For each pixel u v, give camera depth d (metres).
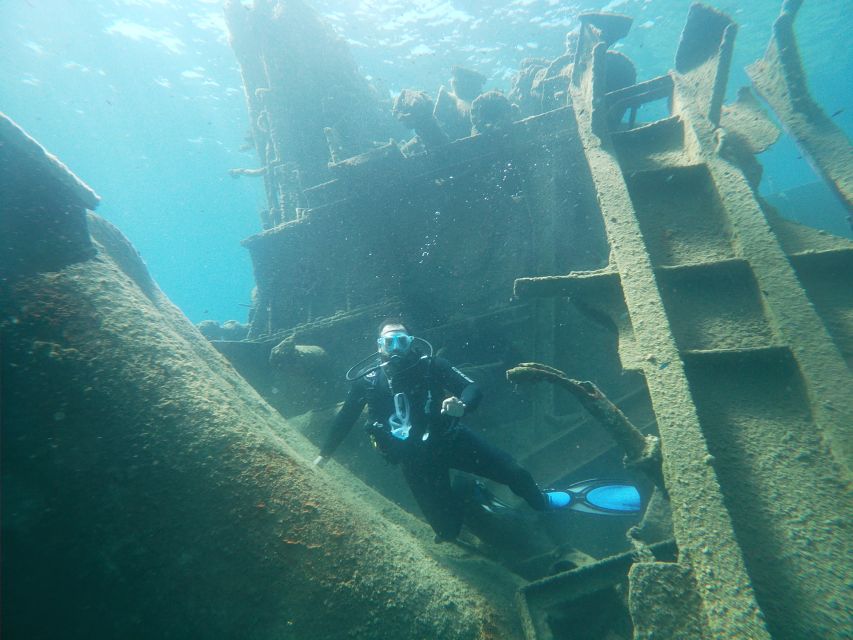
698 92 4.07
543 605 2.09
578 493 3.20
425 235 5.57
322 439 4.10
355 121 7.25
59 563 1.29
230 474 1.52
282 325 5.78
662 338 2.29
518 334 4.91
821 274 2.69
